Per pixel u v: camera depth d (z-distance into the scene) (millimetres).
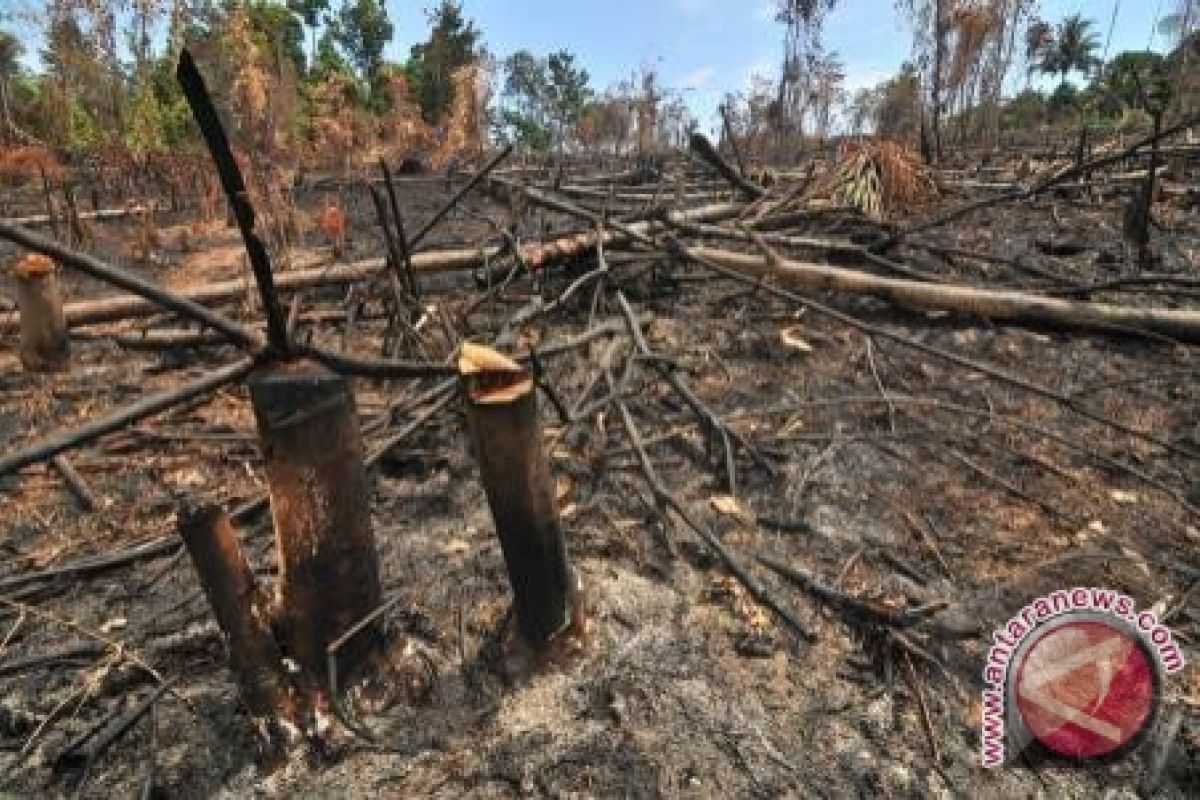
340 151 11180
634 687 1822
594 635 1994
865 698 1837
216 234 7391
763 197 5754
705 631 2033
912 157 6008
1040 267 5105
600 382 3334
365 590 1658
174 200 8430
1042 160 10242
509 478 1660
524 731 1720
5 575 2371
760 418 3189
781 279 4441
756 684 1865
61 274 5969
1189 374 3520
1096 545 2396
